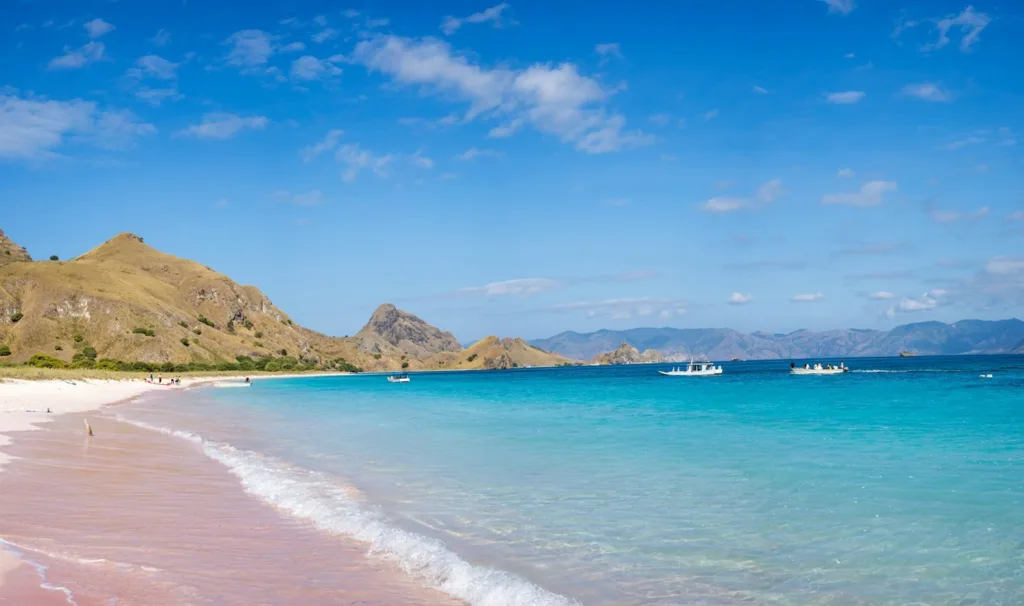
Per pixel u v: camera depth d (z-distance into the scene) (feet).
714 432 100.78
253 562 34.60
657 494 53.62
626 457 74.84
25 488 52.16
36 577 29.96
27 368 346.95
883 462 68.18
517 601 29.53
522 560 36.68
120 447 82.48
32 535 37.86
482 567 34.78
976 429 100.73
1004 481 57.06
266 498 51.80
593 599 30.89
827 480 58.29
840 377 385.70
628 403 192.54
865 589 31.96
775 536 40.91
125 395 265.95
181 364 654.53
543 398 239.50
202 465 69.31
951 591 31.60
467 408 184.65
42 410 150.20
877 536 40.57
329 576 32.71
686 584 32.81
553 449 83.35
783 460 70.18
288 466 70.23
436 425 123.75
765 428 106.01
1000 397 183.42
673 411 152.35
